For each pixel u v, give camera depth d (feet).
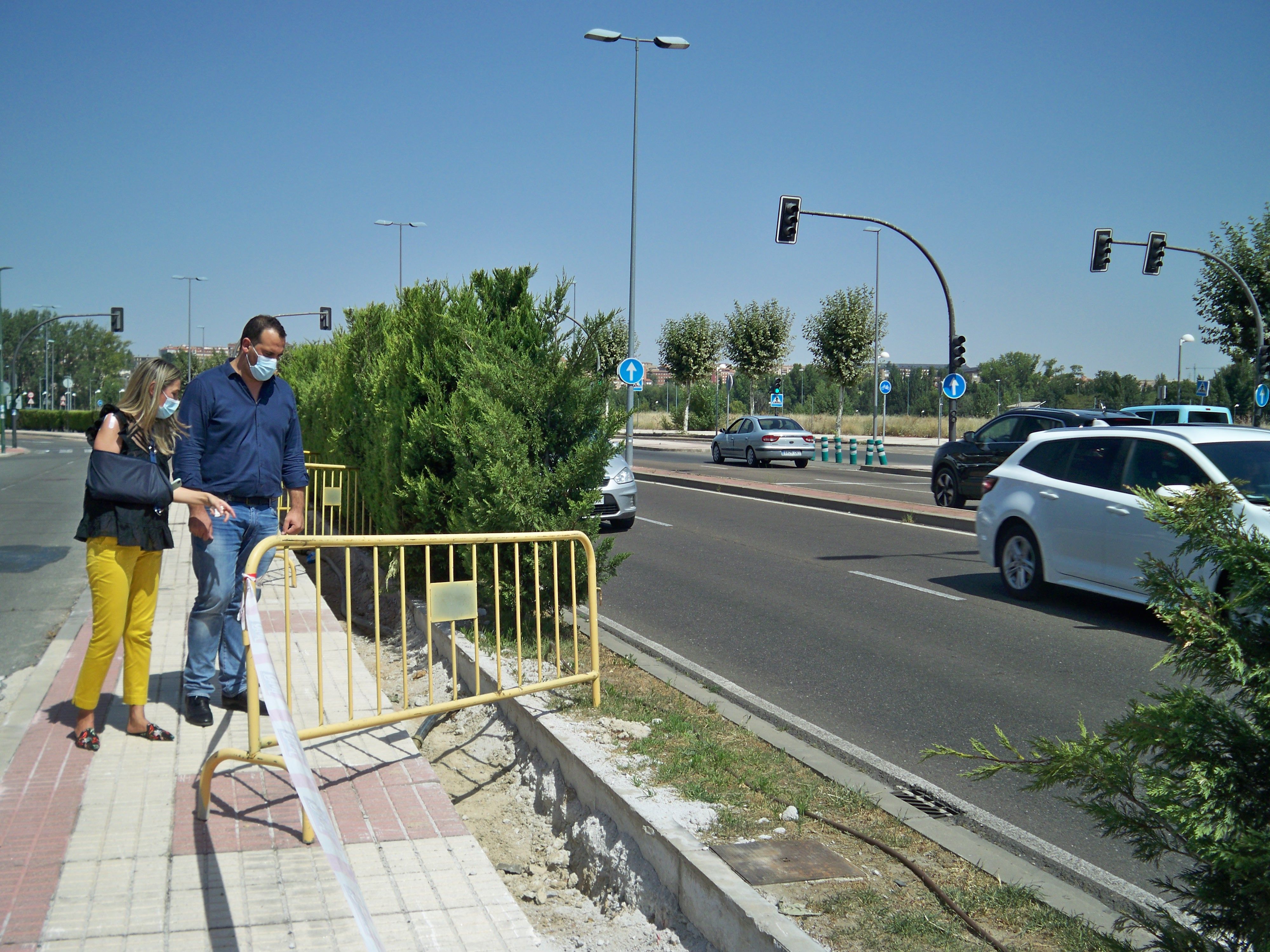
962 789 16.08
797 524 51.24
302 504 18.67
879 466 100.48
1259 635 7.31
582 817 14.53
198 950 10.48
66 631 26.11
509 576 23.27
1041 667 23.59
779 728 18.98
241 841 13.05
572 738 15.88
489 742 18.17
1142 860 7.69
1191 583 7.73
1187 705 7.28
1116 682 22.36
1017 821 14.80
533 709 17.49
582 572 23.95
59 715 17.87
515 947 11.07
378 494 31.37
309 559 36.58
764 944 9.91
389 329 34.22
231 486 17.30
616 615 29.40
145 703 16.66
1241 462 26.32
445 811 14.39
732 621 28.60
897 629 27.71
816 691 21.52
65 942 10.52
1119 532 27.81
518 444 23.63
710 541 45.27
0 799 14.12
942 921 10.63
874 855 12.48
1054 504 30.30
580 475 23.62
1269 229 106.73
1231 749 7.16
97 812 13.75
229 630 18.03
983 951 10.02
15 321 474.90
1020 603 31.35
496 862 14.15
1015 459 32.91
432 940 11.07
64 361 487.20
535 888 13.33
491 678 19.07
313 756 16.33
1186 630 7.45
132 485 15.61
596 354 24.26
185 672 17.40
